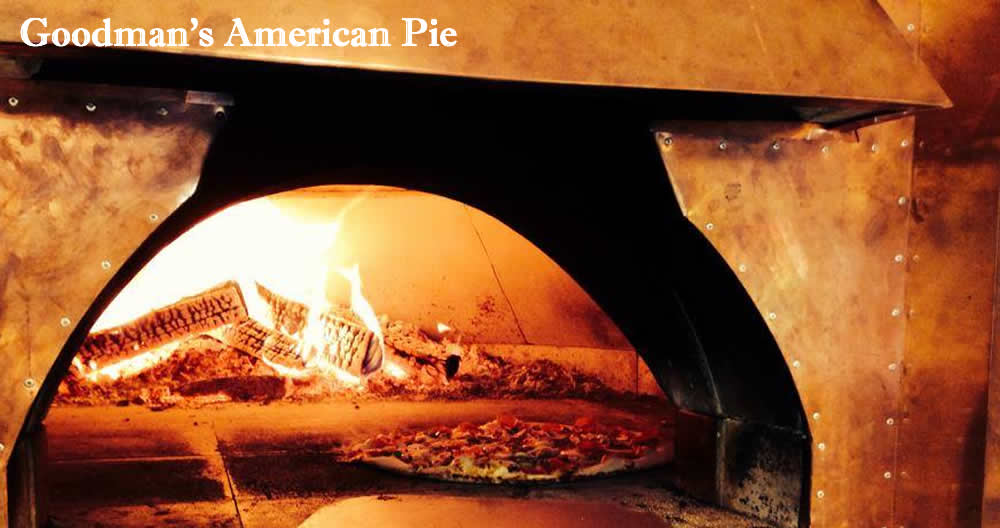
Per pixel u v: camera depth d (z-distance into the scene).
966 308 2.19
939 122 2.16
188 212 2.17
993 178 2.17
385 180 2.61
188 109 1.68
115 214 1.66
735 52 1.77
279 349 3.96
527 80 1.63
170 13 1.48
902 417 2.20
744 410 2.33
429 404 3.88
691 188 2.00
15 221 1.61
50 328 1.64
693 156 2.00
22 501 1.93
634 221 2.33
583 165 2.30
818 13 1.87
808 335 2.11
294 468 2.69
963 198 2.18
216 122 1.70
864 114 2.01
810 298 2.10
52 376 1.86
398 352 4.14
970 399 2.20
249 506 2.29
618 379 4.28
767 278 2.06
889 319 2.17
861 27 1.89
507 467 2.58
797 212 2.08
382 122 2.21
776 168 2.06
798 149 2.08
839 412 2.14
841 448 2.15
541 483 2.54
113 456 2.79
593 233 2.56
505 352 4.36
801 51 1.83
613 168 2.23
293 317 4.00
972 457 2.21
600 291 2.77
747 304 2.08
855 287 2.14
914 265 2.18
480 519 2.19
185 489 2.44
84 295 1.65
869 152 2.13
